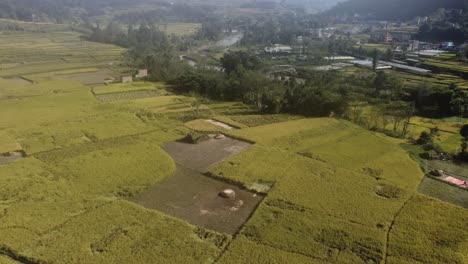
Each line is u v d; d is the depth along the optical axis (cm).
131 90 10150
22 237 3638
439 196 4778
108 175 4953
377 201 4447
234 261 3388
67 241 3606
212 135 6612
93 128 6825
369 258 3484
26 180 4759
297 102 8256
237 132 6725
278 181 4881
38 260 3350
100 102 8788
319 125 7175
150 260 3381
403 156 5844
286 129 6925
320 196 4512
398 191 4697
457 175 5394
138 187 4681
